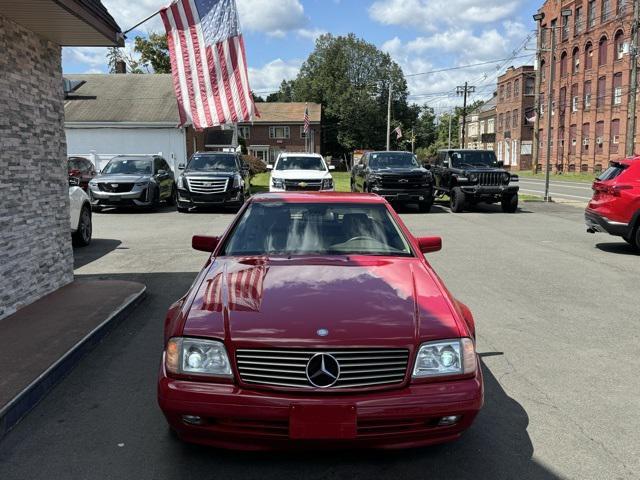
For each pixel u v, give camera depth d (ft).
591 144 163.43
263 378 10.48
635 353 17.80
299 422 10.07
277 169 62.28
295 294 12.19
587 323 20.98
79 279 27.66
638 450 11.89
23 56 21.30
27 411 13.50
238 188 60.44
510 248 37.88
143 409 13.71
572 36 172.45
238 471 11.07
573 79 173.68
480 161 65.77
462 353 10.94
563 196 83.20
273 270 13.73
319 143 246.27
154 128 96.89
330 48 280.92
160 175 64.03
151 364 16.62
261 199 17.57
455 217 57.31
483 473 11.02
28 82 21.67
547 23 187.52
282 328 10.83
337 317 11.18
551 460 11.49
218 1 39.63
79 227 37.11
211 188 59.16
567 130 177.68
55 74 24.13
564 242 40.60
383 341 10.61
